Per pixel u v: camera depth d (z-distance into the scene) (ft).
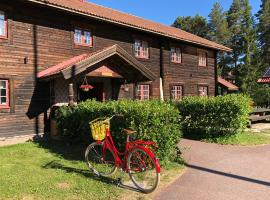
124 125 27.71
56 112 41.16
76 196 21.12
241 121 43.68
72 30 50.08
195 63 79.56
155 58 67.46
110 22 53.93
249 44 159.02
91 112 33.32
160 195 21.52
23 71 43.65
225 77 174.29
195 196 21.35
